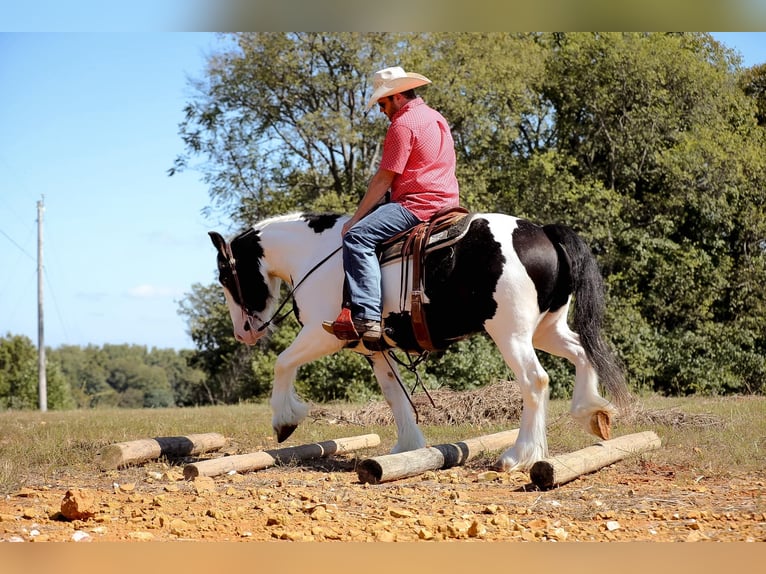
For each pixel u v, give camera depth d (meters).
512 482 5.50
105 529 4.21
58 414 13.75
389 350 6.64
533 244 5.70
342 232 6.17
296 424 6.70
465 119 23.56
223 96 23.81
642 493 4.99
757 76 26.50
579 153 25.16
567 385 20.95
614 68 23.44
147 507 4.81
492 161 24.94
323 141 23.66
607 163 24.83
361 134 23.16
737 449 6.39
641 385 21.25
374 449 7.59
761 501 4.55
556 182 22.69
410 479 5.80
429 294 5.74
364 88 23.48
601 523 4.22
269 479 5.92
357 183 23.73
